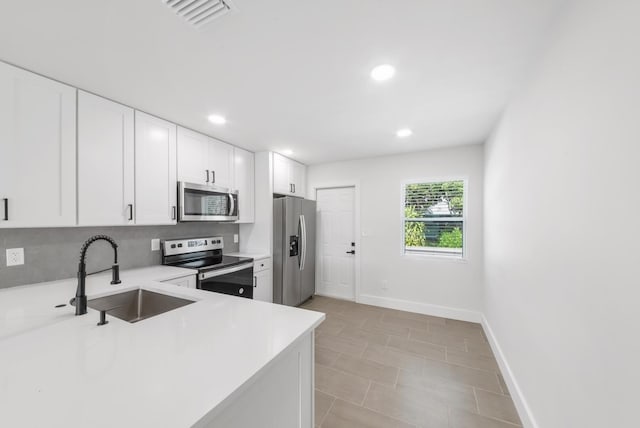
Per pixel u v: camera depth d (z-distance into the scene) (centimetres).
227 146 305
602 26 88
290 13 115
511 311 194
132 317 172
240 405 77
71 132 174
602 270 89
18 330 108
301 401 110
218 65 155
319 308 365
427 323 314
